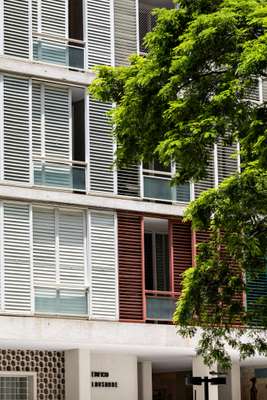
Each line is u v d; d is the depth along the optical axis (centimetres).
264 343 2884
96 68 2828
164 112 2569
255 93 4072
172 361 4188
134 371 3988
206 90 2597
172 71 2580
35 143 3625
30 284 3547
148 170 3825
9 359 3684
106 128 3750
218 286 2823
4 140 3556
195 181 2658
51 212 3631
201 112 2559
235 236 2708
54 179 3641
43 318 3534
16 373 3688
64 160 3656
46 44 3706
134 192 3791
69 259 3638
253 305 2873
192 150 2531
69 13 3844
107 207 3709
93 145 3728
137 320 3728
